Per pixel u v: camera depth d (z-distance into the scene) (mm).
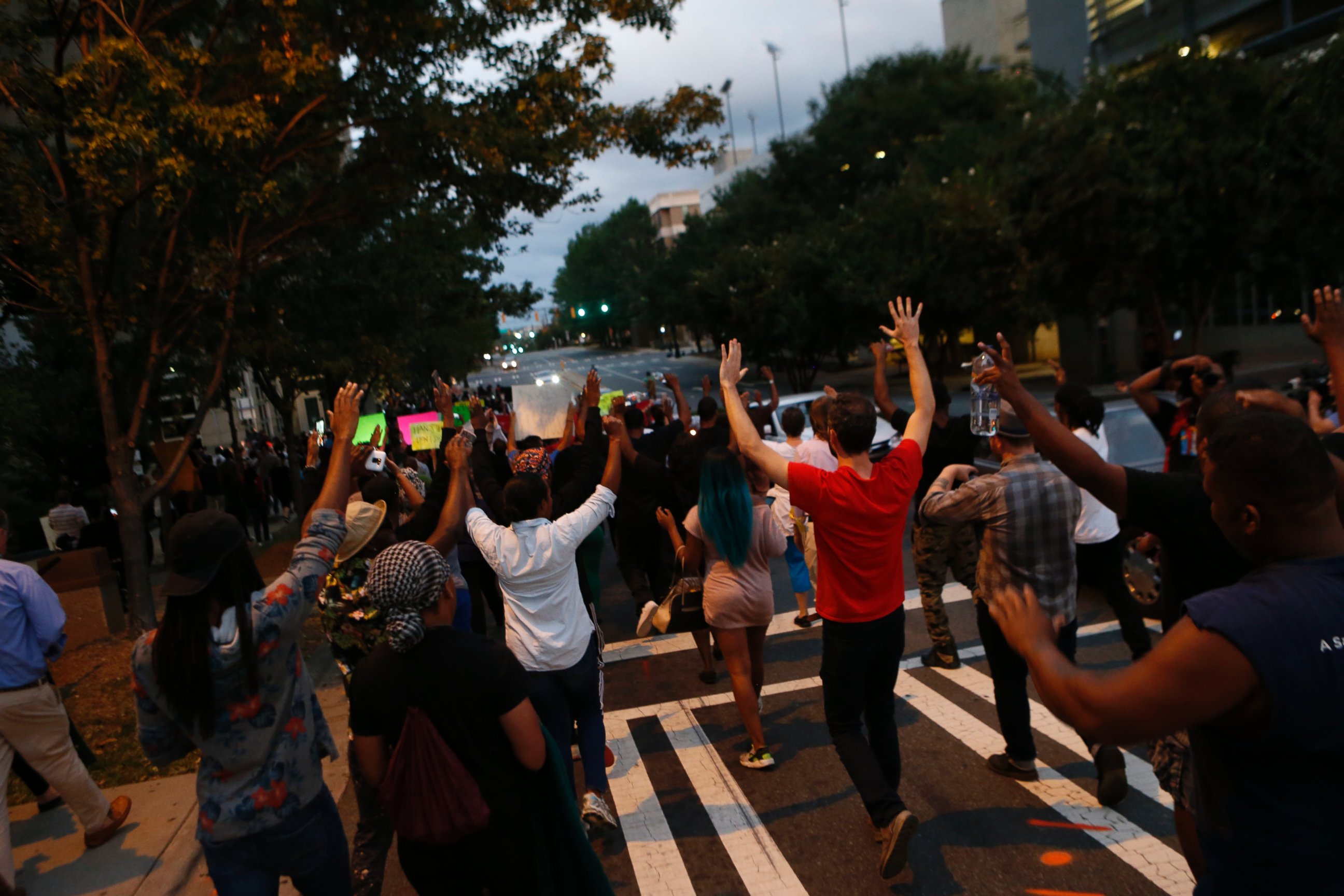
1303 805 1604
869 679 3779
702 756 5051
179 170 6828
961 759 4691
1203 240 18703
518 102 9281
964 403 26766
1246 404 3180
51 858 4438
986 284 23766
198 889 4188
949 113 42625
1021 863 3699
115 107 7066
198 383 13484
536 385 8734
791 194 46750
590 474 4723
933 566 6004
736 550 4535
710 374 52719
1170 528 2428
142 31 7957
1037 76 33406
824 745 5031
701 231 52312
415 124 8945
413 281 14805
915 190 30828
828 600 3658
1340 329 3031
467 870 2609
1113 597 4992
